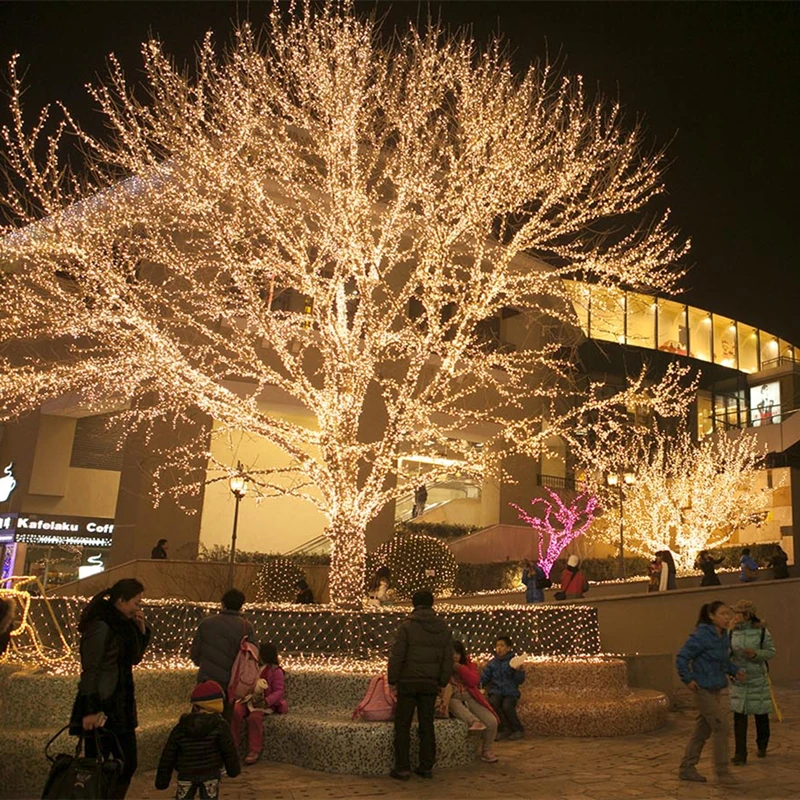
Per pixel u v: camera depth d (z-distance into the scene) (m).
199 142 11.05
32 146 10.91
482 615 10.77
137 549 20.33
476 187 11.20
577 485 27.77
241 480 17.53
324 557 21.66
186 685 8.27
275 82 11.29
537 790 6.98
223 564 19.36
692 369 36.72
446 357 12.09
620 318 34.53
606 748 8.87
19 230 12.45
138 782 6.80
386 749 7.57
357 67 11.24
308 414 24.00
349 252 11.34
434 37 11.39
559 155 11.89
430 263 11.73
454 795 6.77
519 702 9.81
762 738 8.36
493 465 15.63
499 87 11.47
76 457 26.59
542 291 14.49
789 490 29.17
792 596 15.12
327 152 11.35
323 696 8.50
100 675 5.15
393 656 7.52
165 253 12.77
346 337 12.21
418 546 16.75
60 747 6.57
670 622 14.09
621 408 30.00
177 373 11.35
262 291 17.88
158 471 20.12
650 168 11.92
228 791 6.74
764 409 38.03
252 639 7.66
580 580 15.99
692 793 6.90
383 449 11.78
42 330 15.02
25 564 25.66
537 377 23.59
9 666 7.99
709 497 27.34
